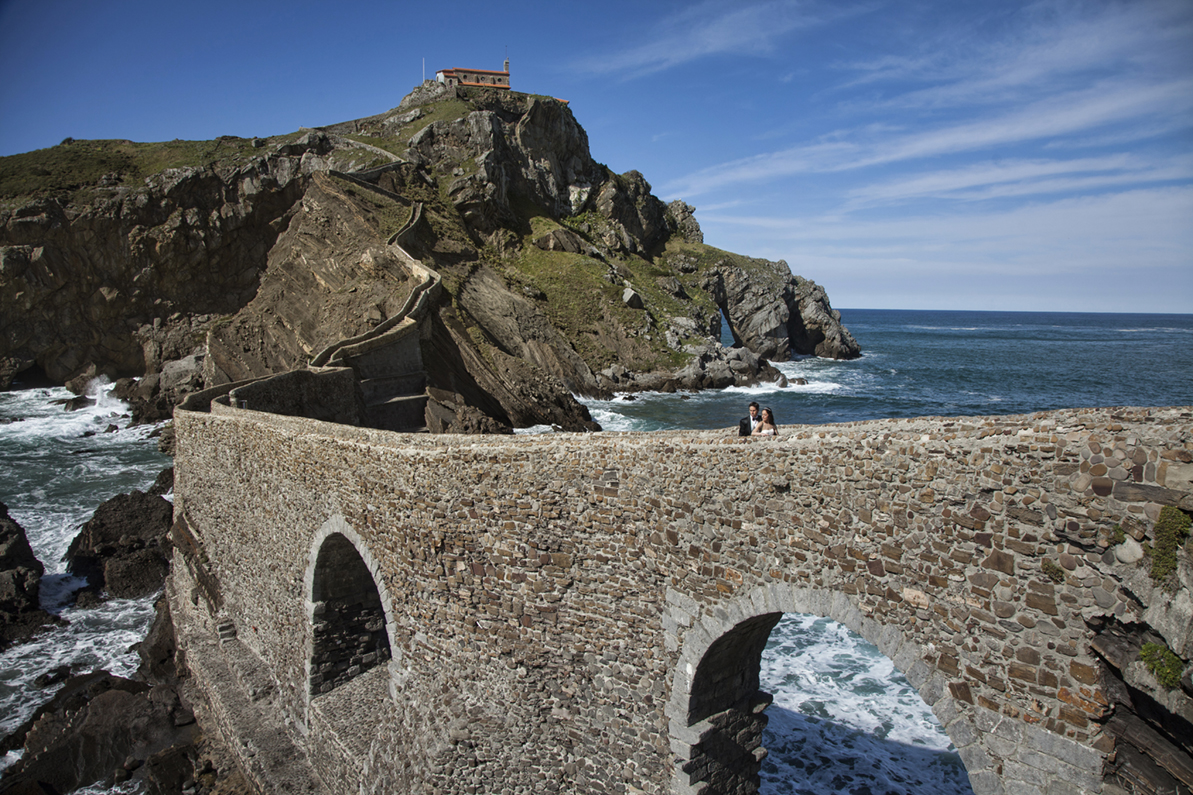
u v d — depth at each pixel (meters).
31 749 18.61
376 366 43.34
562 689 11.57
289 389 31.59
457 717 12.50
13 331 66.50
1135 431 6.84
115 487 39.44
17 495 37.81
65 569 29.09
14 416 58.16
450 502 12.55
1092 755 7.05
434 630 13.09
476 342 54.19
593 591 11.16
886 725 18.42
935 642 8.06
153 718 19.17
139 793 17.19
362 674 17.08
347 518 14.66
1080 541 7.08
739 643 10.56
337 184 67.00
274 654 18.08
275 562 17.66
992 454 7.66
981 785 7.75
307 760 15.98
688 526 10.13
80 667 22.52
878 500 8.48
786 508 9.23
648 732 10.71
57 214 67.12
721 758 10.83
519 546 11.83
